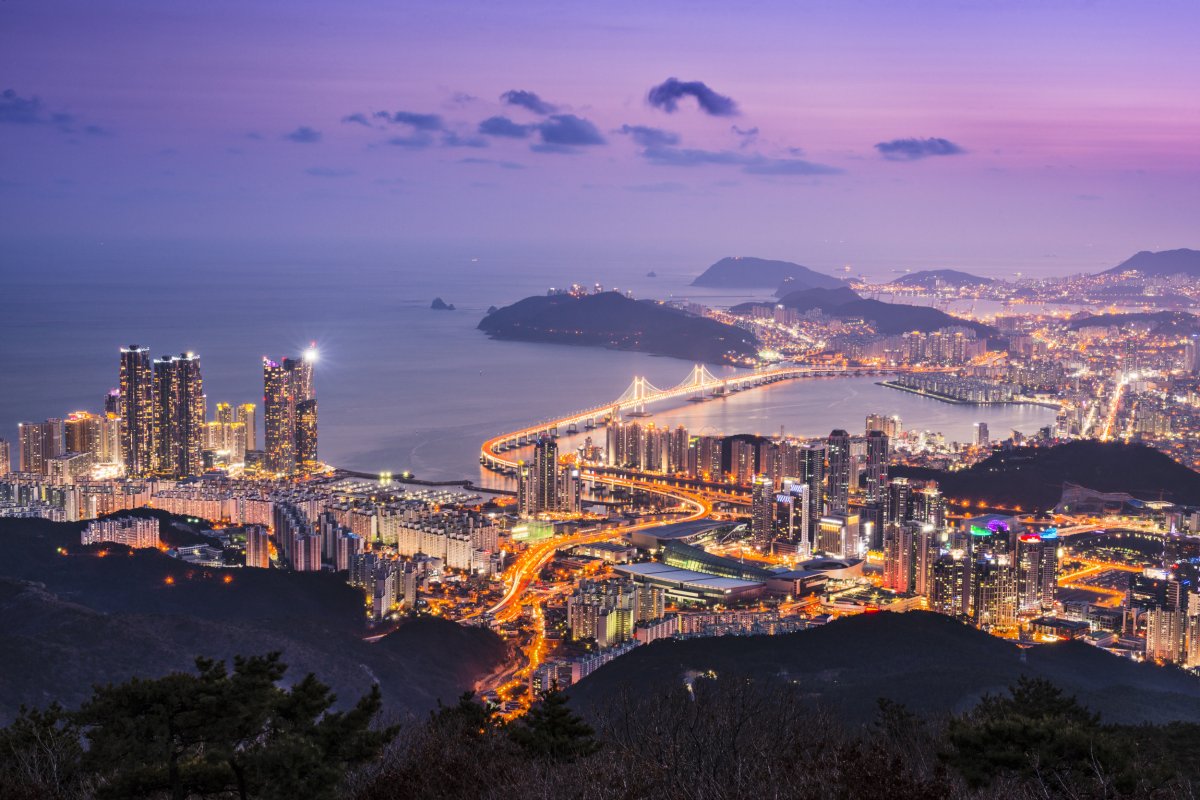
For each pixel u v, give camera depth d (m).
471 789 30.78
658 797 27.97
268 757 27.16
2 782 28.17
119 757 27.75
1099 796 27.48
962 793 27.84
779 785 27.09
